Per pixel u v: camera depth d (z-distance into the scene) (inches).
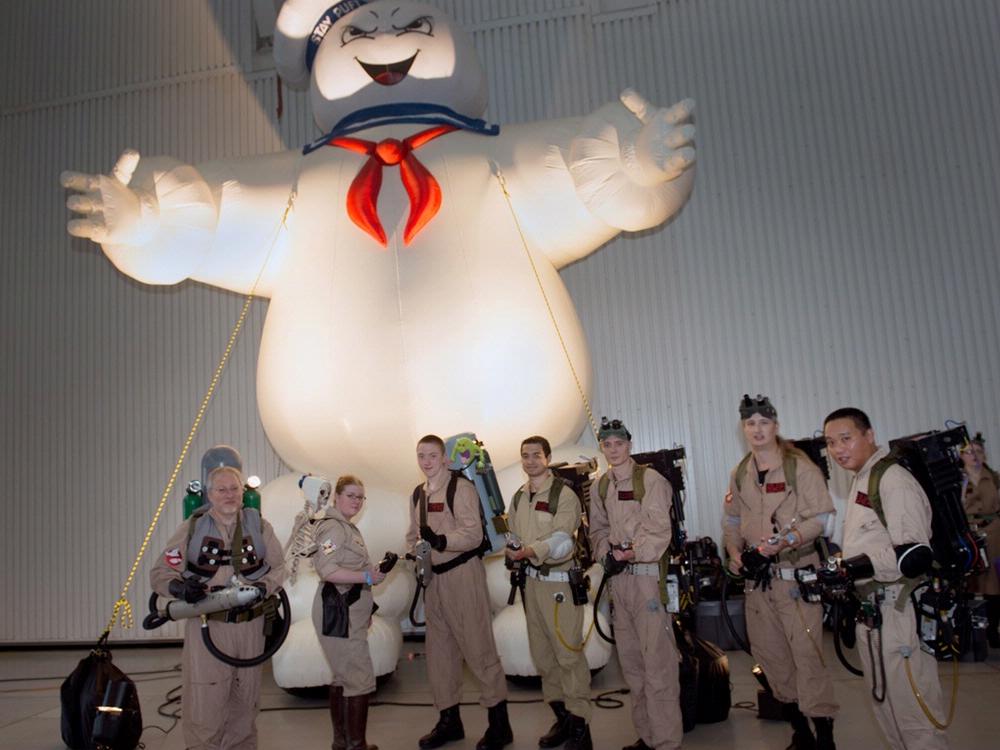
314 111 242.4
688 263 308.7
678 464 160.6
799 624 142.8
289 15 243.8
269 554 143.9
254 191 228.5
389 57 226.1
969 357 288.8
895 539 111.3
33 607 329.7
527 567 159.5
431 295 205.5
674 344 306.0
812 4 312.2
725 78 313.6
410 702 207.6
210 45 347.9
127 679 173.6
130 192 210.4
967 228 294.5
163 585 135.1
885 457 117.3
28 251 350.0
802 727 150.9
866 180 302.2
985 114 298.0
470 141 225.0
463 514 163.6
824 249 301.7
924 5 306.0
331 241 216.4
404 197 215.2
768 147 308.8
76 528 331.3
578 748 151.4
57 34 361.4
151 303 338.3
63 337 342.6
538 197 219.3
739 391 300.2
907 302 294.8
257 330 329.7
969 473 239.9
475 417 202.8
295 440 212.8
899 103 303.4
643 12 320.5
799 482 144.8
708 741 164.6
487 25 327.9
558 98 320.5
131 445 332.2
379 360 203.2
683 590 158.6
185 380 331.9
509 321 207.5
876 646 115.1
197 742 131.9
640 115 201.3
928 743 111.0
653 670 143.7
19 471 337.7
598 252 314.8
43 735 193.2
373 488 215.2
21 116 358.9
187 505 184.2
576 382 217.9
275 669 206.4
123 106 350.9
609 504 154.3
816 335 298.4
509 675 211.8
